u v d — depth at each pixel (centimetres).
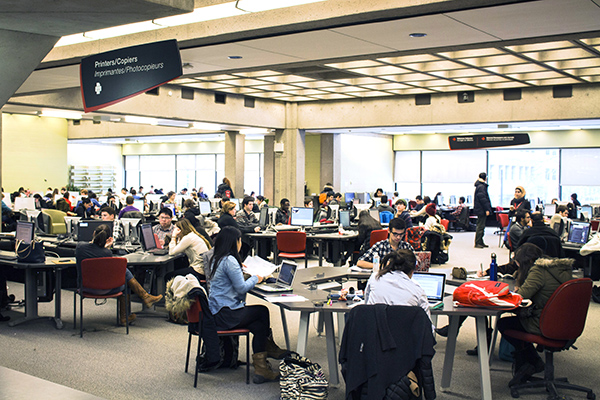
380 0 614
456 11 615
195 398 436
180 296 460
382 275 389
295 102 1670
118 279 616
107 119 1474
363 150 2170
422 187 2320
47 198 1758
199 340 464
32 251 647
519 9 606
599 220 1211
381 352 347
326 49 803
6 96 415
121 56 554
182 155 2762
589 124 1596
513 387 443
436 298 440
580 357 546
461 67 1086
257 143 2559
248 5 657
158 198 1770
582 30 696
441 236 1127
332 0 641
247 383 468
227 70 979
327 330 461
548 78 1212
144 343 589
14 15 360
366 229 942
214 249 477
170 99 1382
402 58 1010
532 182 2091
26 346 575
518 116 1366
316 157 2034
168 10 353
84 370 500
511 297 420
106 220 840
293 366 426
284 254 984
